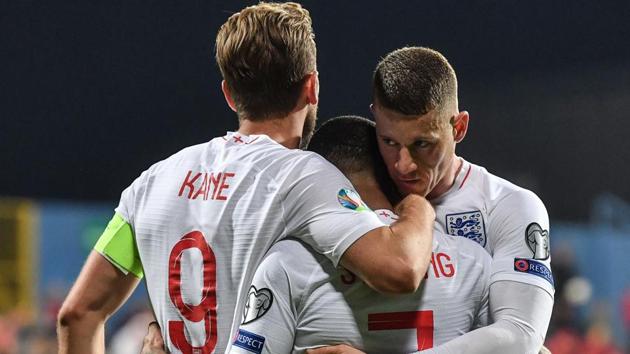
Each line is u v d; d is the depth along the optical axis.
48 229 31.91
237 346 8.31
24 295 31.22
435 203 9.34
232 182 8.74
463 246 8.79
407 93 8.47
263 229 8.49
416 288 8.11
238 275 8.56
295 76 9.06
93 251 9.55
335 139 9.20
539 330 8.55
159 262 8.93
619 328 35.91
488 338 8.24
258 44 8.98
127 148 69.50
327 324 8.32
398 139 8.62
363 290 8.33
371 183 9.03
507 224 9.05
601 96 62.59
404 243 8.10
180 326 8.81
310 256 8.45
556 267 36.19
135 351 28.72
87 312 9.36
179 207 8.91
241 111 9.22
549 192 59.62
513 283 8.66
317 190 8.47
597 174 59.47
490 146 61.41
